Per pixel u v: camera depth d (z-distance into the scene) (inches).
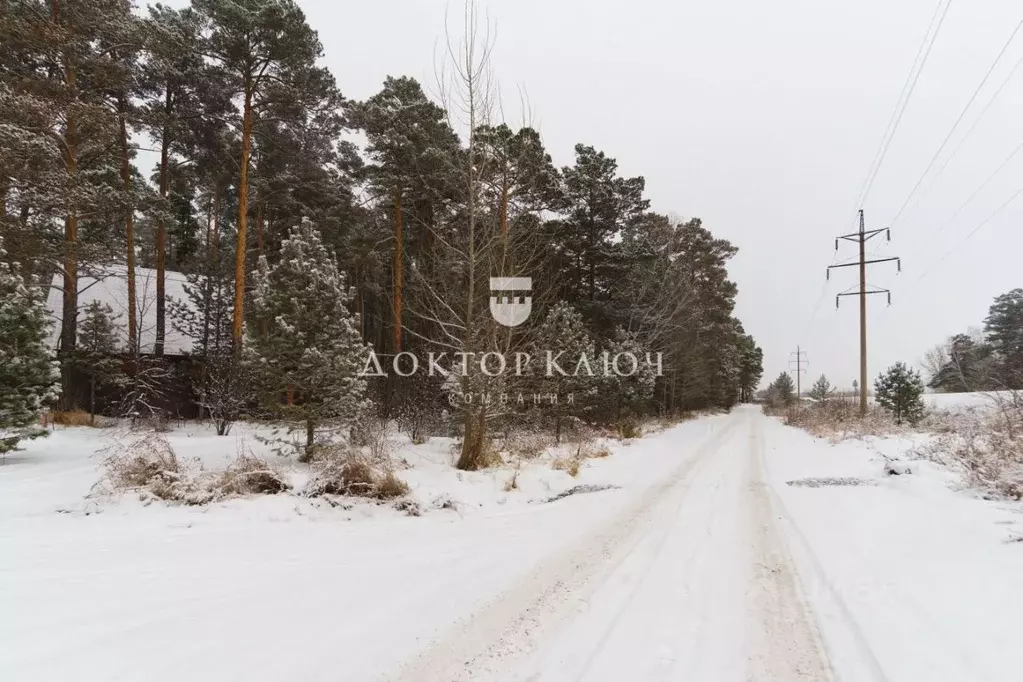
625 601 179.2
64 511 289.0
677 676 129.8
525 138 593.0
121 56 741.3
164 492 309.9
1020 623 147.5
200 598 178.1
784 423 1294.3
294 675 129.0
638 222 1143.6
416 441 583.8
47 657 135.6
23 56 664.4
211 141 898.7
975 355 1785.2
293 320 431.8
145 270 1129.4
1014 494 286.0
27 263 644.7
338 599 179.8
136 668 131.0
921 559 208.8
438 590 189.5
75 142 677.3
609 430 882.8
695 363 1443.2
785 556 224.8
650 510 320.2
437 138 805.2
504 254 484.1
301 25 725.3
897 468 396.2
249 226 1095.0
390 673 131.3
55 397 477.7
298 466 414.0
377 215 1036.5
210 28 734.5
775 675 130.2
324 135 888.9
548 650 144.3
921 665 131.8
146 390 800.3
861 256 1028.5
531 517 310.2
